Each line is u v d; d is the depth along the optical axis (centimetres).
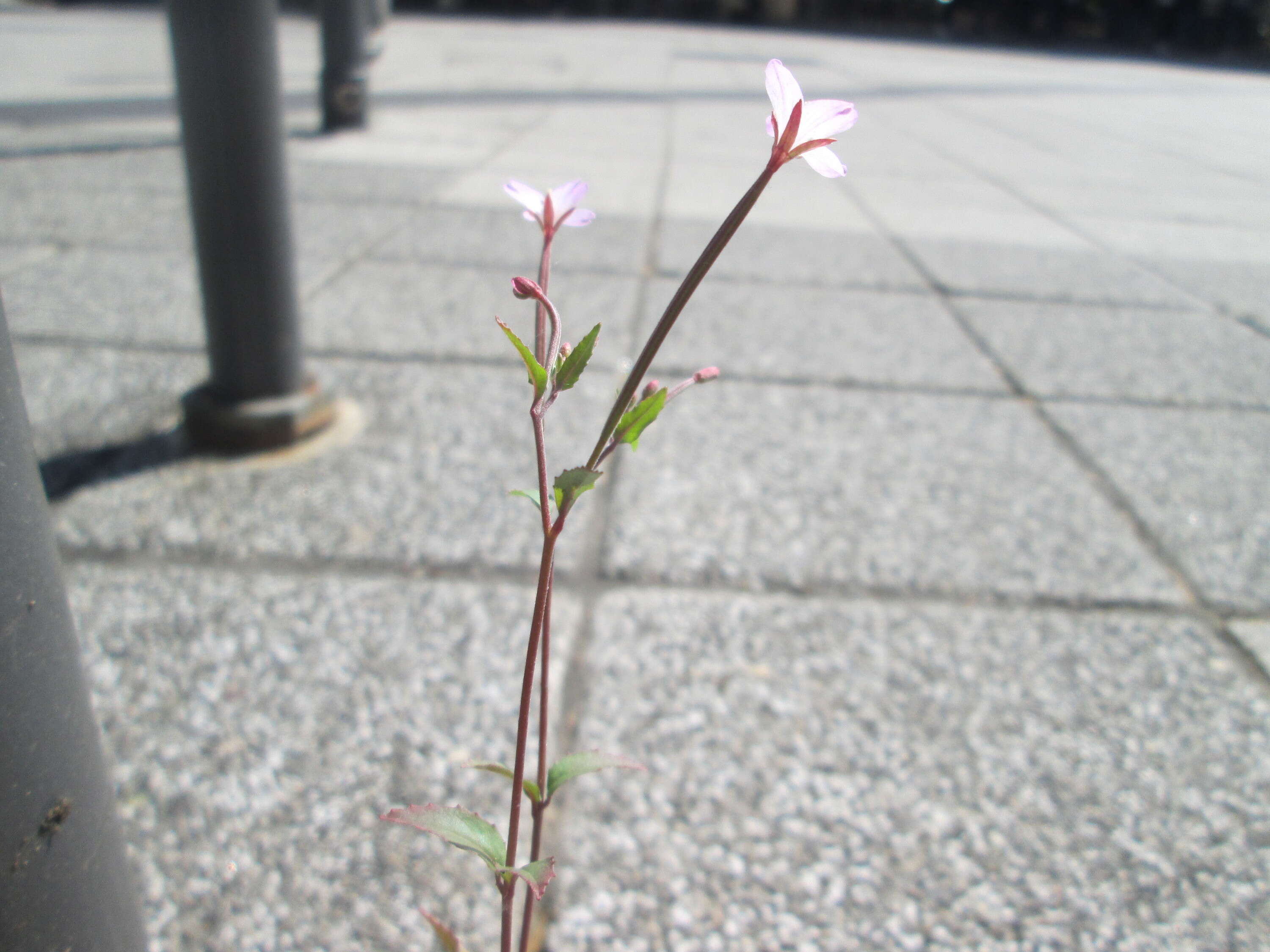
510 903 31
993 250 121
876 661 53
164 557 57
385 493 64
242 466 66
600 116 206
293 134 162
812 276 107
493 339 85
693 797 45
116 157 142
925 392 81
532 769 46
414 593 56
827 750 48
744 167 161
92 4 532
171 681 49
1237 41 593
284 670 50
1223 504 67
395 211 121
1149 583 60
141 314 86
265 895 41
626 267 105
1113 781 47
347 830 43
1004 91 314
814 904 41
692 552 60
